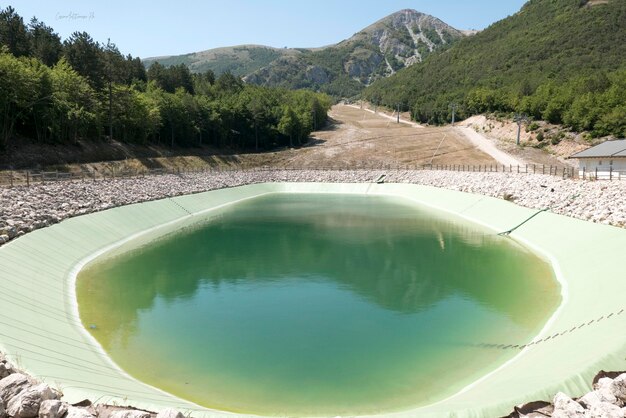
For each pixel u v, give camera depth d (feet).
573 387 51.93
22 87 251.19
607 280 91.15
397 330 83.30
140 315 90.58
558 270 114.93
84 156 284.00
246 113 453.17
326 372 67.82
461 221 197.47
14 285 86.63
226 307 95.55
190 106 400.47
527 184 209.77
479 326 84.07
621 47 569.23
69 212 146.30
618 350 58.03
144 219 179.63
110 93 320.70
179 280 113.91
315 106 561.84
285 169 379.55
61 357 66.08
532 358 67.10
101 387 57.16
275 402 59.57
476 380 64.44
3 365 51.96
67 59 333.62
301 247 151.02
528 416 48.06
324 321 87.81
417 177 324.39
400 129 545.44
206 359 72.13
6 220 117.08
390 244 154.40
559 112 417.90
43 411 43.34
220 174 327.06
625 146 214.48
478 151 411.75
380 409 57.67
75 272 115.14
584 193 163.22
